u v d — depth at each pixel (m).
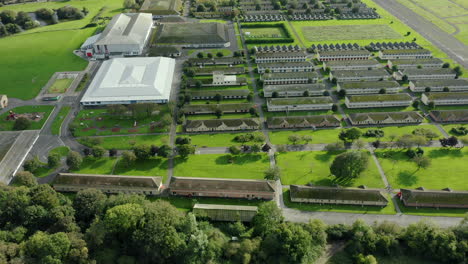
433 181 187.12
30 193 164.25
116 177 183.12
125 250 146.25
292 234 145.75
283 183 188.75
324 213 170.00
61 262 133.25
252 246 144.25
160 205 156.88
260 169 199.00
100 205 157.75
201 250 139.88
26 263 130.12
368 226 152.38
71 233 143.00
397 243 149.00
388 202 174.62
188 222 146.00
